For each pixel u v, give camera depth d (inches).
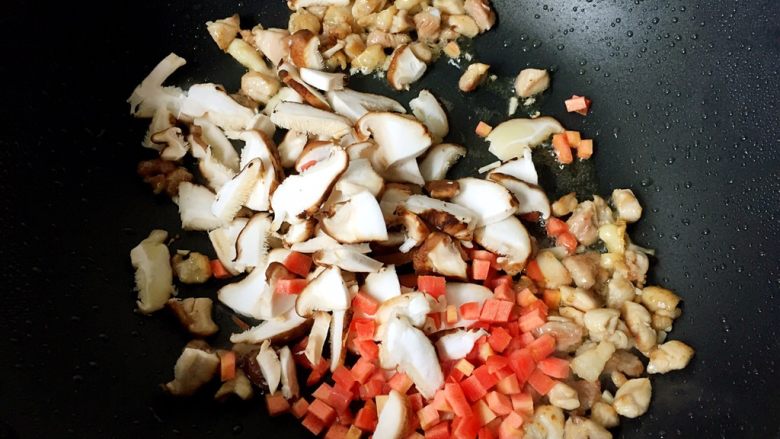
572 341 11.4
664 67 12.3
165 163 12.7
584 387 11.2
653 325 11.5
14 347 9.7
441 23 13.8
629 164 12.6
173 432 10.7
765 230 10.6
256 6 14.1
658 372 11.2
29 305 10.3
